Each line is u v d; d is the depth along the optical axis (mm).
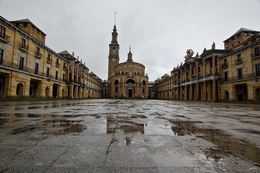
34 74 30312
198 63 45938
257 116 8195
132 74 73562
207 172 2096
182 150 2916
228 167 2250
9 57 24641
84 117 6969
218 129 4781
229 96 34656
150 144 3240
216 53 38469
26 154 2613
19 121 5773
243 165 2318
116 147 3023
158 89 102125
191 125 5383
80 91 56594
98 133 4078
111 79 79125
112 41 99000
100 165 2268
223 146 3168
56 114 7953
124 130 4461
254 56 29219
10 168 2145
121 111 10078
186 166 2268
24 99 25438
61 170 2111
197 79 44531
